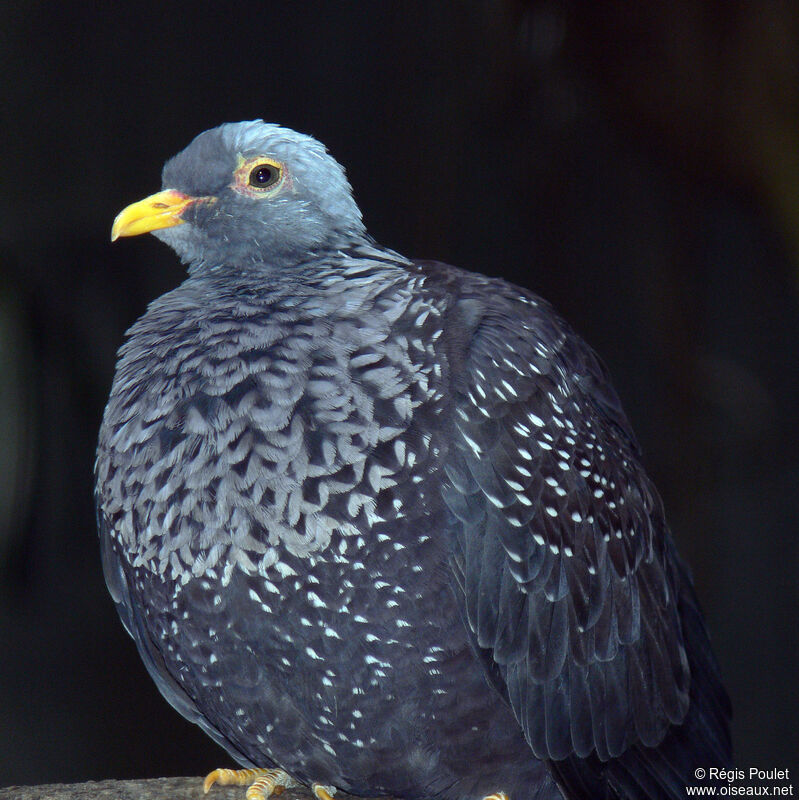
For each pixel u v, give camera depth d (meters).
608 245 15.52
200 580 5.17
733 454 15.32
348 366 5.17
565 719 5.59
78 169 14.67
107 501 5.55
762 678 14.98
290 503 5.04
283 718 5.45
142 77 14.98
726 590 15.20
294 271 5.74
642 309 15.45
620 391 15.42
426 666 5.24
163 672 6.12
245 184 5.88
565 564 5.53
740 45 12.98
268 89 15.24
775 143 13.18
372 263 5.71
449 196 15.41
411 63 15.40
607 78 13.65
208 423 5.14
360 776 5.58
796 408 15.38
